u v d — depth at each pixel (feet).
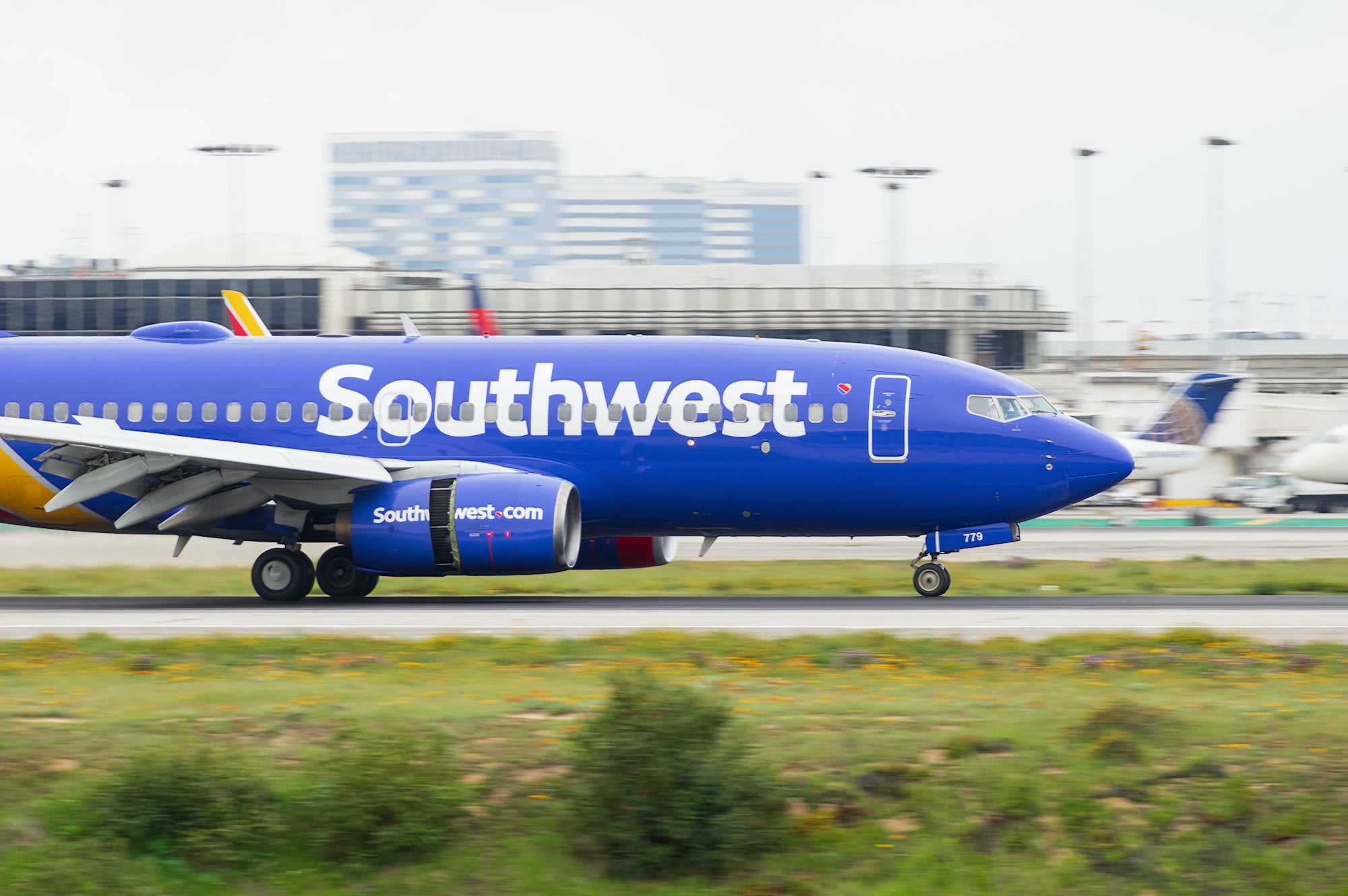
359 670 240.94
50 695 216.74
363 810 163.84
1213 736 183.21
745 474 344.69
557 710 199.52
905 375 347.77
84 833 164.55
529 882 159.02
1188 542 603.67
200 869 161.38
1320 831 161.17
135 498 359.25
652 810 161.27
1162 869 158.20
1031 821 166.61
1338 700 204.64
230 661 249.34
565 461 348.79
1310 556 529.86
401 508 335.06
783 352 354.74
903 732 186.91
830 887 157.58
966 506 343.26
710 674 234.17
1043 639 266.98
